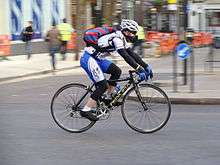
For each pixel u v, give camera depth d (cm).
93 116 1975
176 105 2803
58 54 6931
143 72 1938
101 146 1783
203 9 10656
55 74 4856
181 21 4466
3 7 6481
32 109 2670
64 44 6072
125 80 1978
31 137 1933
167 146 1773
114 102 1989
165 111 1997
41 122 2253
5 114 2502
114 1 8525
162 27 11438
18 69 4991
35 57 6550
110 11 8181
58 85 3922
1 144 1814
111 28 1953
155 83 3481
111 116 2389
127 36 1903
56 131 2047
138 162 1563
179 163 1548
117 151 1708
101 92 1952
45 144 1812
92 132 2028
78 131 2022
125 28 1891
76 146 1783
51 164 1541
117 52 1911
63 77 4562
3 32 6481
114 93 1988
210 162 1557
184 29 3841
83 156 1641
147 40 7938
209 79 3884
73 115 2022
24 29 6356
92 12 8494
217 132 2012
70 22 8231
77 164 1542
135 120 2006
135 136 1947
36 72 4784
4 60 5900
